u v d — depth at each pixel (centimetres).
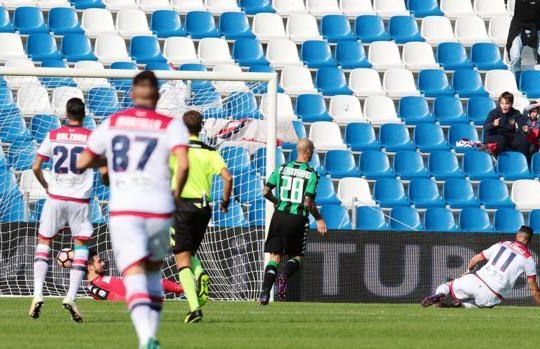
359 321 4294
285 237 5203
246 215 6775
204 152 4175
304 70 8862
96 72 5966
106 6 9350
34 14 9031
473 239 6175
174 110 6869
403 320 4419
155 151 2509
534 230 7706
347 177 7956
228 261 6094
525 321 4512
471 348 3167
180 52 8912
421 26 9738
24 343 3102
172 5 9494
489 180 7981
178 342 3175
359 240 6094
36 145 7238
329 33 9400
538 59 9462
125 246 2456
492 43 9394
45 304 5253
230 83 7662
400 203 7744
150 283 2580
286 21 9706
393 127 8406
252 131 6975
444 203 7806
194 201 4119
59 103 7925
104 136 2527
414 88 8975
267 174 6028
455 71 9050
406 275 6125
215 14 9488
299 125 8312
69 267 5459
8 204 6719
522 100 8981
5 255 5959
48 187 4019
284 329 3766
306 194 5150
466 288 5631
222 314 4609
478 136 8650
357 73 8969
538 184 8031
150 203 2480
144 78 2566
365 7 9756
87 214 3988
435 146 8375
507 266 5612
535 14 9112
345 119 8569
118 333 3491
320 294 6047
